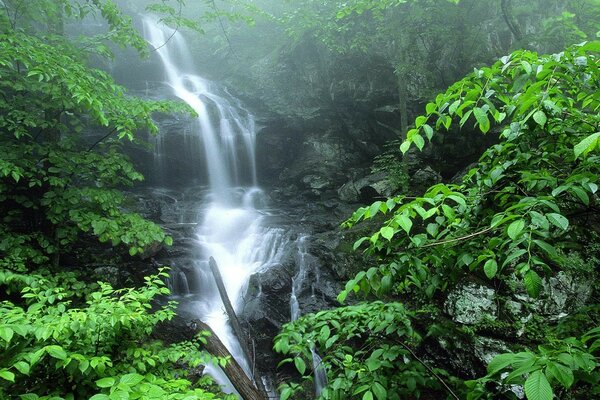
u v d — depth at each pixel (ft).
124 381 5.54
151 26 50.96
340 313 7.27
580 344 3.97
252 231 29.12
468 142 30.32
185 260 24.12
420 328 15.33
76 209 15.96
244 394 14.29
